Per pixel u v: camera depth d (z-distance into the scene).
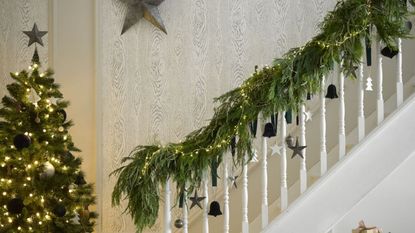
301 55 3.45
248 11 4.83
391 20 3.48
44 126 3.89
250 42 4.82
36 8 4.85
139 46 4.85
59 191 3.91
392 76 4.64
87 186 4.07
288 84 3.43
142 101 4.84
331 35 3.42
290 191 4.08
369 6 3.47
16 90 3.89
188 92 4.83
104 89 4.84
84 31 4.85
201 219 4.71
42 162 3.86
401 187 4.42
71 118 4.81
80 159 4.04
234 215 4.71
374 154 3.61
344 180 3.58
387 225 4.41
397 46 3.68
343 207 3.57
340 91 3.61
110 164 4.82
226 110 3.49
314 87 3.45
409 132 3.62
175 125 4.83
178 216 4.71
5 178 3.82
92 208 4.78
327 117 4.70
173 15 4.85
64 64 4.84
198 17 4.84
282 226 3.55
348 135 4.37
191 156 3.43
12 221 3.79
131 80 4.84
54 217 3.87
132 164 3.46
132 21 4.83
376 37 3.61
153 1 4.82
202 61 4.84
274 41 4.81
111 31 4.85
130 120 4.84
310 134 4.71
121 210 4.78
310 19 4.79
